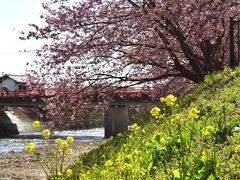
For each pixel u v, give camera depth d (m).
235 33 22.95
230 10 20.98
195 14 19.52
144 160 7.20
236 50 23.39
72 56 20.77
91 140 58.66
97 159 12.59
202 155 6.37
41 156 33.47
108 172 7.57
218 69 23.22
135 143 10.17
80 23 20.58
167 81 24.66
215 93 13.12
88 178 8.62
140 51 21.56
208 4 19.73
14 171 28.98
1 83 106.25
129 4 21.03
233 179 5.73
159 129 10.82
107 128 70.12
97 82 21.45
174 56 21.34
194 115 6.59
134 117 74.44
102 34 20.58
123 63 22.03
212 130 7.59
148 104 23.77
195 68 21.52
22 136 76.50
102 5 20.72
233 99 10.89
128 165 6.98
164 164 6.97
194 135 7.90
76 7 20.83
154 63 21.81
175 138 7.43
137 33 20.45
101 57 21.30
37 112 103.81
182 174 5.80
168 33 21.34
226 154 6.71
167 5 19.34
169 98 6.72
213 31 20.34
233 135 7.52
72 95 21.00
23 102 69.94
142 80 21.94
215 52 22.22
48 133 8.43
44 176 25.89
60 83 21.05
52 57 20.78
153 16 19.34
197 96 14.41
